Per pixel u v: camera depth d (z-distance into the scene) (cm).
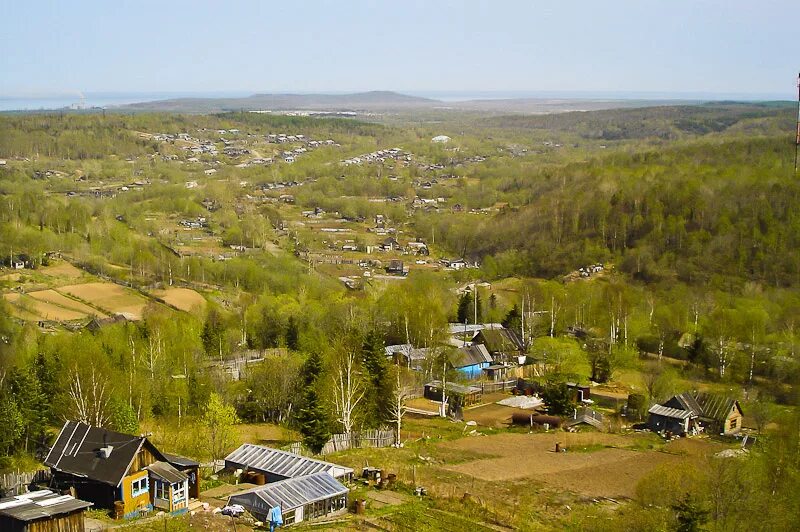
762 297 13100
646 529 4462
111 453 4788
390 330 10969
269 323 11625
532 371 10244
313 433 6544
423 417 8162
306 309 11944
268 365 8306
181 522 4509
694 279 15138
